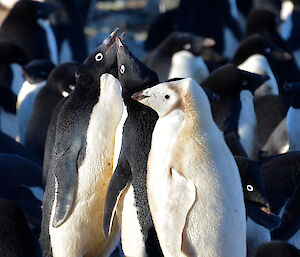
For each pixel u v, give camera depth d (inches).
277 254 443.2
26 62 815.1
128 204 460.1
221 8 1023.6
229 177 420.5
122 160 461.4
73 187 475.8
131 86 464.4
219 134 428.8
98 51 486.0
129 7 1343.5
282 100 670.5
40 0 999.6
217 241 420.8
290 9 1033.5
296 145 628.1
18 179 566.6
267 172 538.6
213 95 576.7
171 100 426.6
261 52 737.6
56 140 486.0
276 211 524.4
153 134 432.1
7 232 448.1
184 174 419.5
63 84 686.5
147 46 1045.8
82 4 1214.3
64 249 486.0
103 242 493.4
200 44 784.9
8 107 773.9
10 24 913.5
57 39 995.3
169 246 421.1
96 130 475.5
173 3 1097.4
